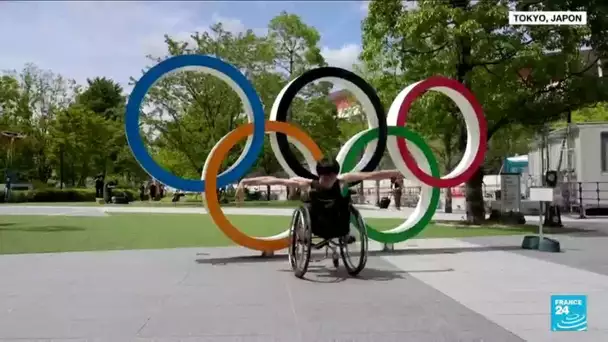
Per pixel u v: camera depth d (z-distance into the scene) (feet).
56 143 148.25
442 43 55.72
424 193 37.22
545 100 55.62
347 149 35.35
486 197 91.25
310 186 27.55
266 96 114.52
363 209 94.53
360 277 27.09
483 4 53.88
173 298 22.57
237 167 33.78
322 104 119.24
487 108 56.85
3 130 136.26
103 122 154.40
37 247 39.75
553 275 27.43
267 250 34.04
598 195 77.10
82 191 134.51
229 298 22.53
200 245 41.27
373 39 60.03
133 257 34.32
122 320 19.15
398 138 36.37
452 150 83.61
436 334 17.35
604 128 77.77
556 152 86.48
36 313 20.17
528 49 53.36
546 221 56.49
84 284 25.57
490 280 26.12
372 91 35.88
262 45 115.34
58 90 156.66
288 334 17.43
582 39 54.65
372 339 16.89
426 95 57.77
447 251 36.58
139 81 31.78
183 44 113.60
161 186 139.64
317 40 119.75
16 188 145.69
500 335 17.24
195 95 113.19
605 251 36.40
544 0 53.26
